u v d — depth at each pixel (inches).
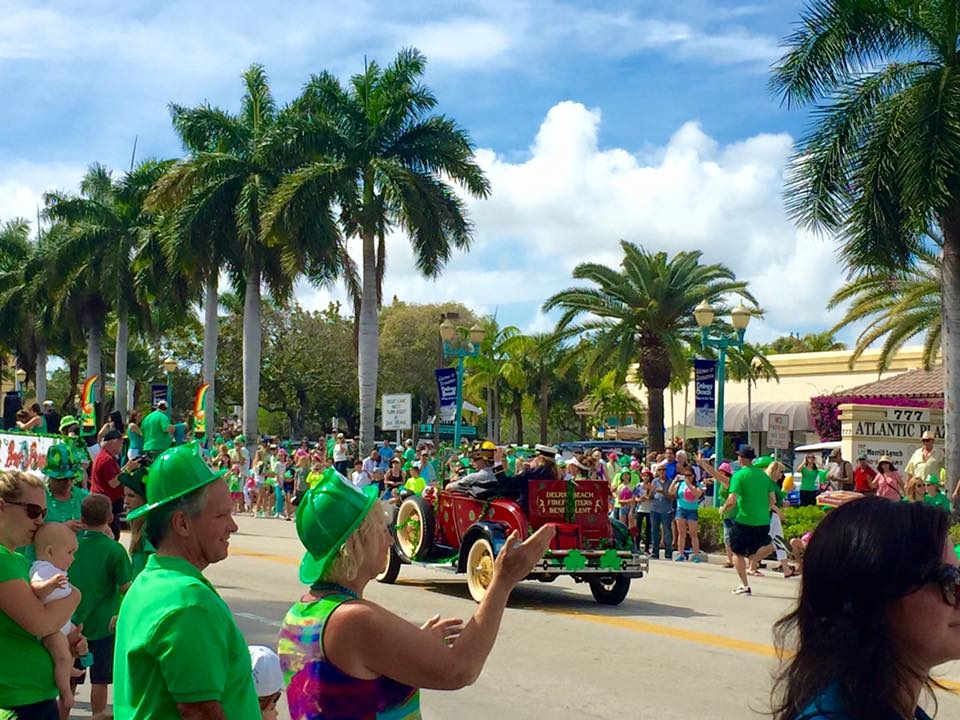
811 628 80.4
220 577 594.2
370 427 1358.3
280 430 3595.0
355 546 126.4
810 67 829.8
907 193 759.7
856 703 76.3
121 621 127.6
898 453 1220.5
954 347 813.9
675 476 809.5
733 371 1652.3
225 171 1510.8
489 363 2674.7
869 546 77.0
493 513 527.2
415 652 121.0
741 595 581.9
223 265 1579.7
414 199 1298.0
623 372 1472.7
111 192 1881.2
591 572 516.7
